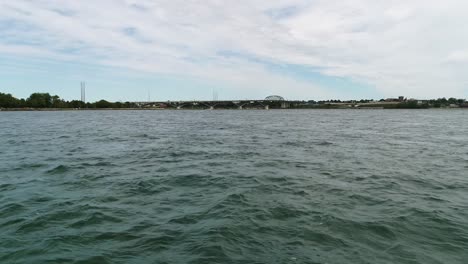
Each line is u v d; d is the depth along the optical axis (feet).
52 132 156.87
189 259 26.81
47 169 62.49
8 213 36.99
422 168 64.69
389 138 128.36
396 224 34.12
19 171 60.70
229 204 40.57
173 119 328.29
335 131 166.91
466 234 31.73
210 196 44.27
